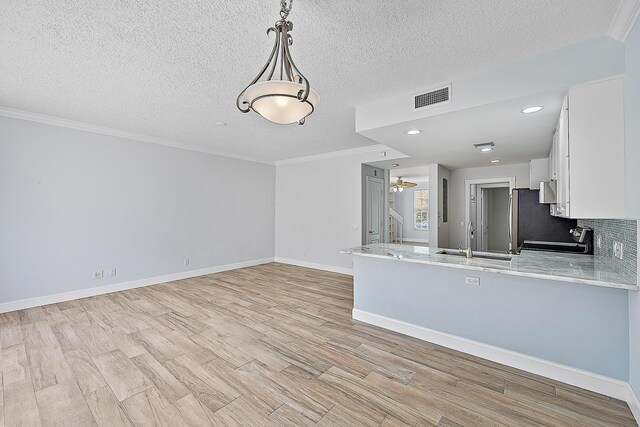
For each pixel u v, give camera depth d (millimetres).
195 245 5578
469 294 2617
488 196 7527
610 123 1919
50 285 3910
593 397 1995
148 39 2059
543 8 1683
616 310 1996
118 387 2129
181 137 4848
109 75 2605
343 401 1982
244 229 6477
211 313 3623
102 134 4348
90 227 4258
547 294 2242
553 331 2221
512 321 2398
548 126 2961
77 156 4117
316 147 5566
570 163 2041
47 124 3855
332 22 1835
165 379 2230
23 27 1913
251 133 4559
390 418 1821
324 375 2287
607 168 1929
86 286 4230
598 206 1949
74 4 1694
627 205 1850
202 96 3088
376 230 6262
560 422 1771
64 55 2271
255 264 6711
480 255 3070
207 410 1896
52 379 2221
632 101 1755
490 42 2025
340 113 3514
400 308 3068
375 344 2801
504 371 2328
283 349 2703
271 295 4395
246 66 2438
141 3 1686
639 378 1755
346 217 5926
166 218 5133
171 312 3650
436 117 2740
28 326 3180
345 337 2955
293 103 1568
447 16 1769
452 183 6520
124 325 3230
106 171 4398
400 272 3066
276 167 7195
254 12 1763
